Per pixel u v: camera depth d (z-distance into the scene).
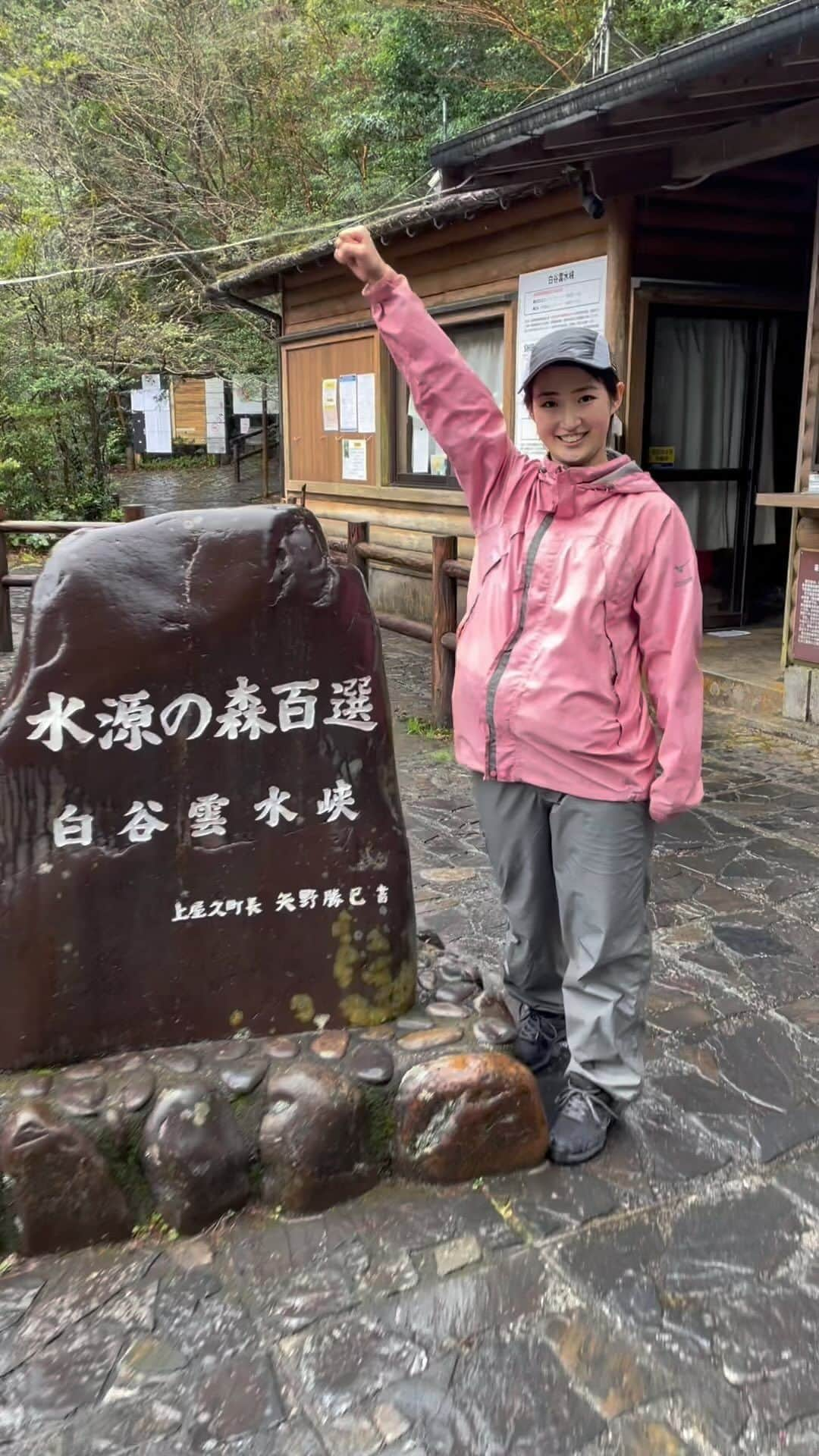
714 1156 2.33
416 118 14.09
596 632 2.13
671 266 6.37
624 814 2.20
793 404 7.58
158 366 14.67
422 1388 1.75
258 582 2.21
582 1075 2.36
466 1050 2.32
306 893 2.34
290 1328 1.87
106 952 2.24
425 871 3.97
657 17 10.73
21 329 13.11
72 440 13.81
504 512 2.29
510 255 7.03
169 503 16.36
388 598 9.24
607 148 4.91
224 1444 1.66
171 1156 2.09
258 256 15.05
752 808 4.58
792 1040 2.79
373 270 2.25
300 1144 2.14
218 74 15.59
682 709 2.11
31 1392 1.75
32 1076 2.21
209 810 2.26
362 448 9.20
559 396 2.13
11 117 14.87
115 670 2.16
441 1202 2.19
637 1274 1.99
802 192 6.54
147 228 15.75
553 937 2.50
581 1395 1.73
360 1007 2.41
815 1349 1.82
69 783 2.17
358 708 2.32
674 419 7.02
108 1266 2.04
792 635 5.66
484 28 13.38
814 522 5.48
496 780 2.30
